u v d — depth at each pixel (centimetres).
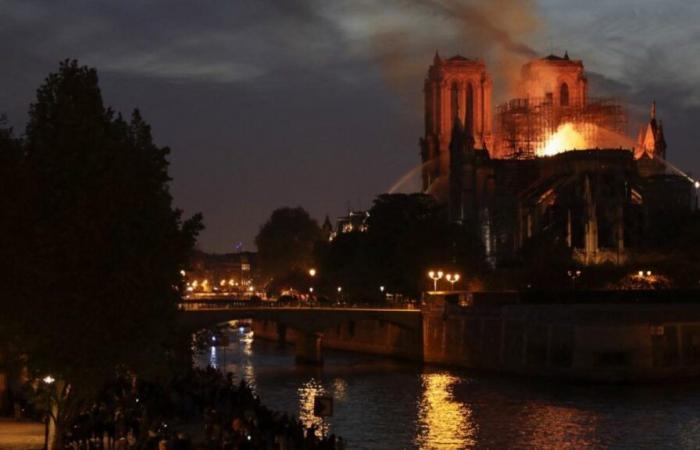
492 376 15050
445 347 17212
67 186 5466
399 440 9425
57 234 5284
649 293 16612
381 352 19738
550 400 12131
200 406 8025
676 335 14325
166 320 5722
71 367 5303
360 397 12519
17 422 7375
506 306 15650
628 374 13925
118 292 5338
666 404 11694
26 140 5712
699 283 19712
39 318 5250
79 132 5572
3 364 5588
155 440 5672
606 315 14025
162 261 5697
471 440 9450
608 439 9469
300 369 16425
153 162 5969
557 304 16025
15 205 5388
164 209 5841
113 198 5431
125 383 8475
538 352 14825
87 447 5962
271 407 11550
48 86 5800
